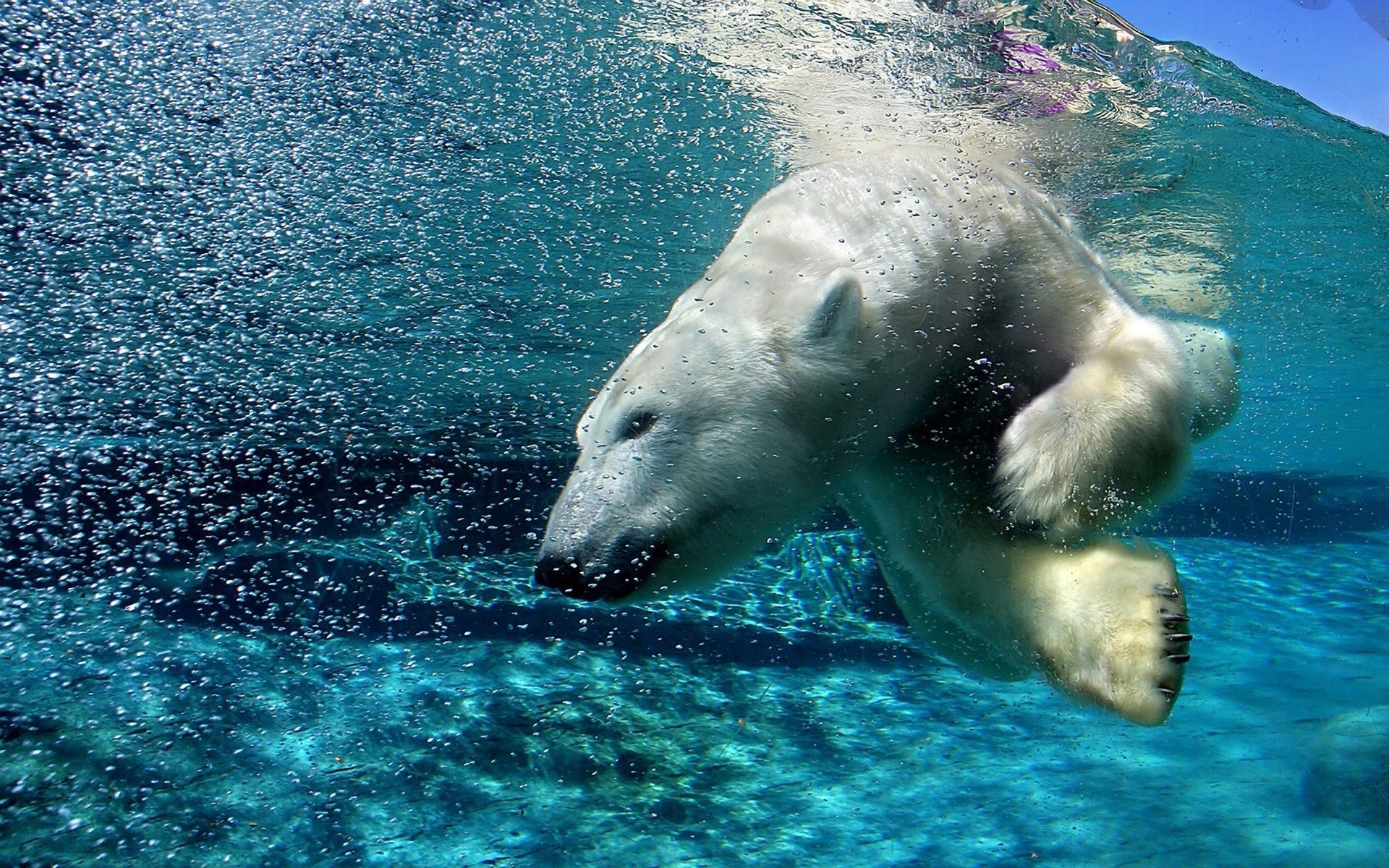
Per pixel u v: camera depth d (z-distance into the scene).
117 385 4.32
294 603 4.18
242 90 3.38
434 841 2.52
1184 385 2.38
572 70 3.75
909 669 4.11
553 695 3.60
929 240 2.45
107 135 3.32
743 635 4.38
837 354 2.26
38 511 4.22
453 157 3.88
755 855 2.53
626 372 2.25
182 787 2.66
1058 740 3.34
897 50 4.08
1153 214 5.48
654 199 4.34
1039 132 4.44
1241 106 4.73
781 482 2.24
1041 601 2.20
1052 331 2.54
